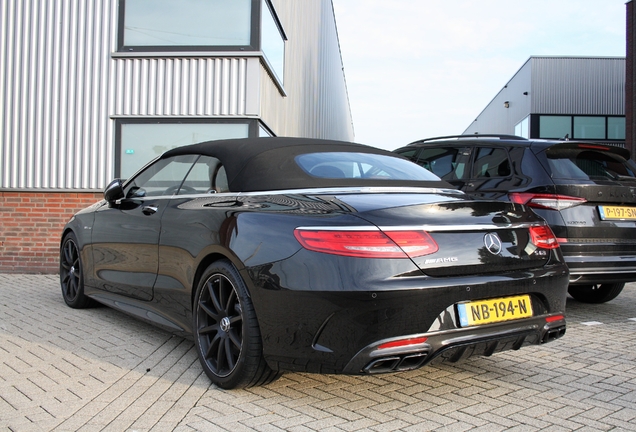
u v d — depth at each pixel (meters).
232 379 2.94
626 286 7.04
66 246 5.34
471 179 5.36
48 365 3.45
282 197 3.06
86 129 7.78
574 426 2.59
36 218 7.83
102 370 3.37
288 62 10.66
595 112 30.86
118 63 7.77
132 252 4.05
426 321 2.55
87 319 4.74
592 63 30.88
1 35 7.88
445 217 2.73
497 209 2.96
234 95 7.66
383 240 2.55
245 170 3.32
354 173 3.40
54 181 7.79
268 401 2.88
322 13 19.89
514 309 2.83
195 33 7.73
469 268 2.70
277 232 2.78
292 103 11.32
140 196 4.21
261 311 2.76
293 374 3.34
